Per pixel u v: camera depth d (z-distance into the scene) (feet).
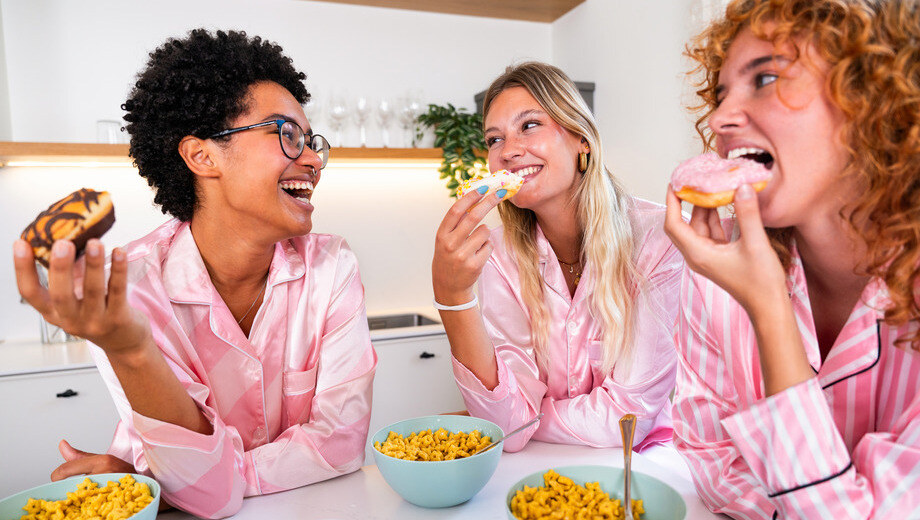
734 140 2.11
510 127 3.80
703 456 2.72
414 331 8.54
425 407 8.63
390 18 10.21
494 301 4.19
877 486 1.92
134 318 2.18
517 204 3.90
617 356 3.75
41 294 1.93
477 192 3.15
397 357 8.43
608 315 3.76
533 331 4.09
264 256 3.20
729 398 2.71
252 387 3.26
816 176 1.98
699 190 2.01
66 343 8.22
